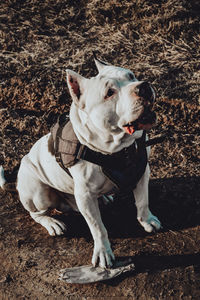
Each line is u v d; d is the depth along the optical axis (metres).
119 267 2.02
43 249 2.18
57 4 3.32
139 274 2.00
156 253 2.08
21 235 2.26
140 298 1.94
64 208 2.31
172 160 2.47
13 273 2.11
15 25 3.21
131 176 1.95
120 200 2.33
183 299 1.91
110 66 1.84
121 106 1.74
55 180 2.10
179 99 2.61
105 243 2.03
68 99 2.78
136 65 2.80
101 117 1.77
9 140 2.74
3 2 3.44
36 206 2.25
